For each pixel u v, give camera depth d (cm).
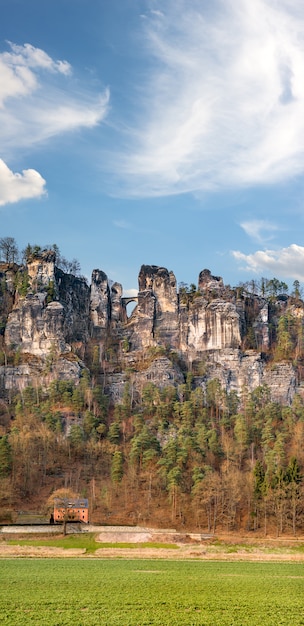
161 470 19550
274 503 17512
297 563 13388
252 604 9156
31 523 16975
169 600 9294
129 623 7962
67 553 14050
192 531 16988
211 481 18012
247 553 14362
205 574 11588
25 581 10631
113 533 15600
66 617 8206
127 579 10888
